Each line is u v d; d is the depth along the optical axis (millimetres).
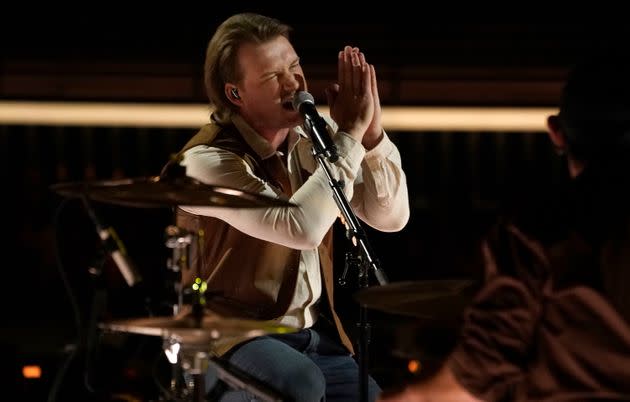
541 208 5961
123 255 8539
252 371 9625
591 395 5746
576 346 5742
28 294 23500
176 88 24203
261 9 23766
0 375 19016
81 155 24688
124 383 14312
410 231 24266
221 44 10664
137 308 13367
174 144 24688
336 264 11375
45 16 23891
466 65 24281
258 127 10703
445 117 24547
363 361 9703
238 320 8125
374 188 10836
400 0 23844
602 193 5855
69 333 23141
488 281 5973
